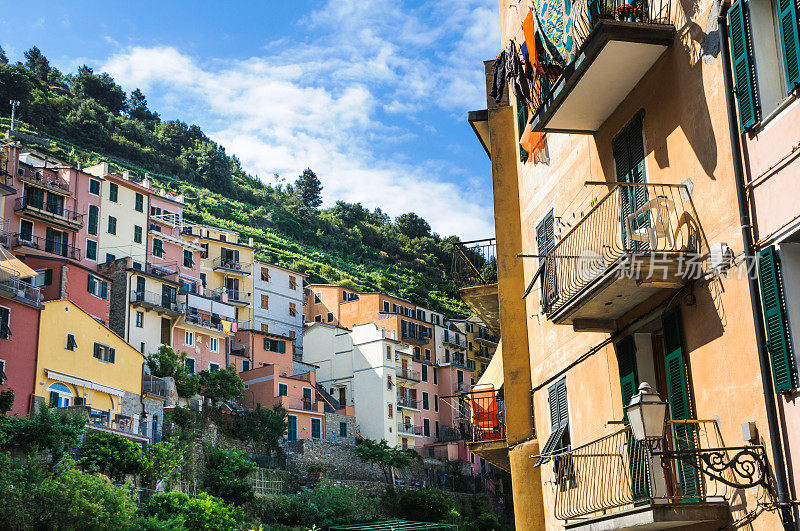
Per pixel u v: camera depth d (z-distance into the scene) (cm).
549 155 1944
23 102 15438
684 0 1316
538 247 2014
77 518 3419
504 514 8644
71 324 5281
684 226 1300
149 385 6116
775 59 1143
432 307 14700
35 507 3359
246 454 6669
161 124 19700
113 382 5528
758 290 1112
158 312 7444
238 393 7425
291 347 9150
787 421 1049
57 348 5141
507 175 2216
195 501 4356
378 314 10900
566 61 1550
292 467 7100
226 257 10188
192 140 19588
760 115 1129
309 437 8050
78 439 4259
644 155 1448
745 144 1162
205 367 7906
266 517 5900
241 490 5769
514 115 2230
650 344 1460
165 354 6738
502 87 1761
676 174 1334
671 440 1282
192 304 8069
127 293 7188
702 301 1241
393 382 9200
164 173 17312
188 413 6159
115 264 7319
